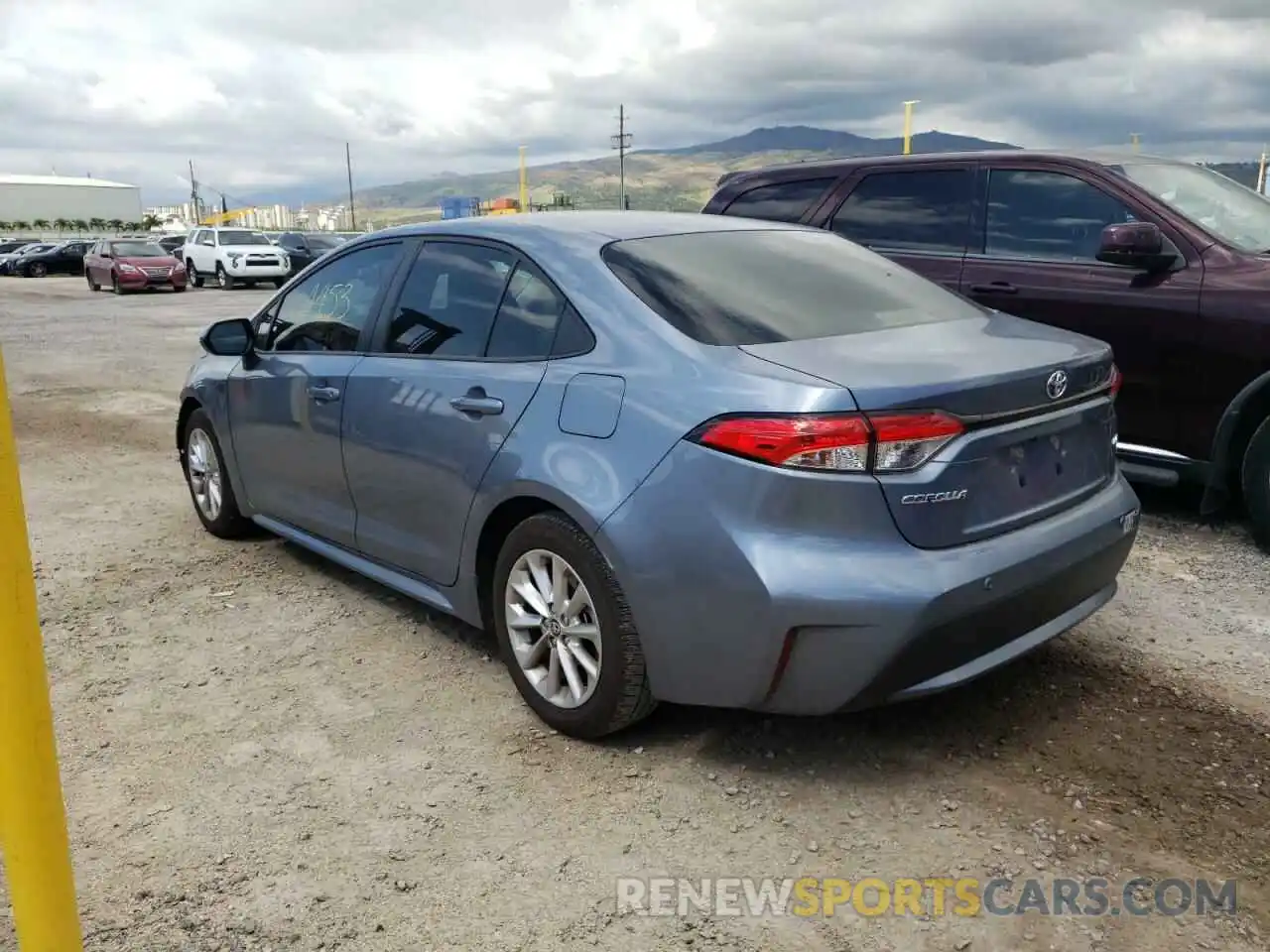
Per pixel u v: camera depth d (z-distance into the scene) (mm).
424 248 4098
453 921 2504
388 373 3947
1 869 2699
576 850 2771
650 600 2959
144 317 20672
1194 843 2752
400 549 3992
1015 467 3021
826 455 2699
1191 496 6141
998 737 3309
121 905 2574
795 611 2719
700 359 3000
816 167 6867
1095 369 3301
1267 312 4883
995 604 2865
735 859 2727
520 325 3539
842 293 3574
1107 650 3947
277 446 4672
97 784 3123
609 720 3180
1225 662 3830
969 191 6113
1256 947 2375
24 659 1400
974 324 3547
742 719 3451
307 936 2457
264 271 31375
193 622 4398
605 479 3035
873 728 3375
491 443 3424
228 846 2811
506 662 3531
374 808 2980
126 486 6797
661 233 3732
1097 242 5594
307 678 3840
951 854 2730
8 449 1354
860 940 2422
